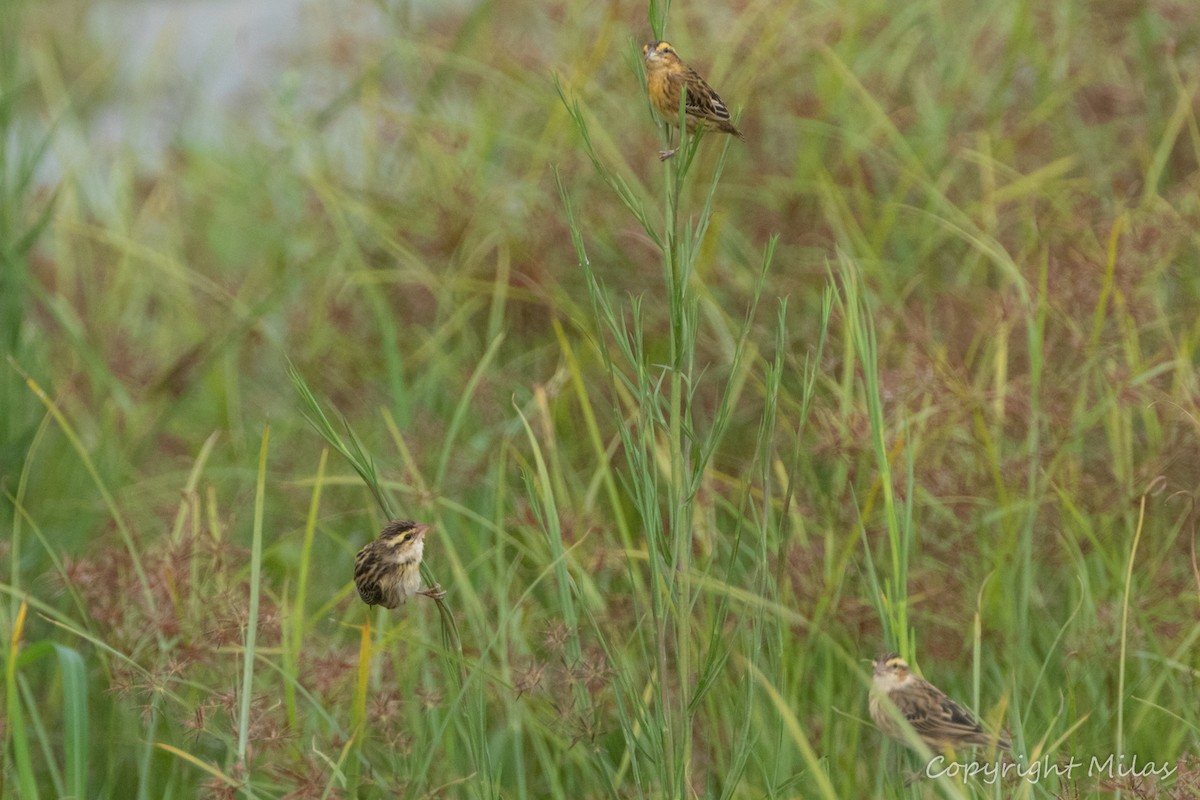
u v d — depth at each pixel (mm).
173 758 8984
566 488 11078
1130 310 10469
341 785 8078
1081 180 12359
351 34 16203
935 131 13359
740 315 12258
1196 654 9031
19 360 13008
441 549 10461
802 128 13516
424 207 13812
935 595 9250
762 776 8438
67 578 9375
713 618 8680
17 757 7832
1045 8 13938
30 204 15703
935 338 11125
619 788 8453
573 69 13680
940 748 7277
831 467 10477
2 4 15016
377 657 8891
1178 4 13188
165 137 20047
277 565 11289
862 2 14453
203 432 13898
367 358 13234
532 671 8117
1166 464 9609
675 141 6988
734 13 14211
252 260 16797
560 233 12695
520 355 12867
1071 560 9453
